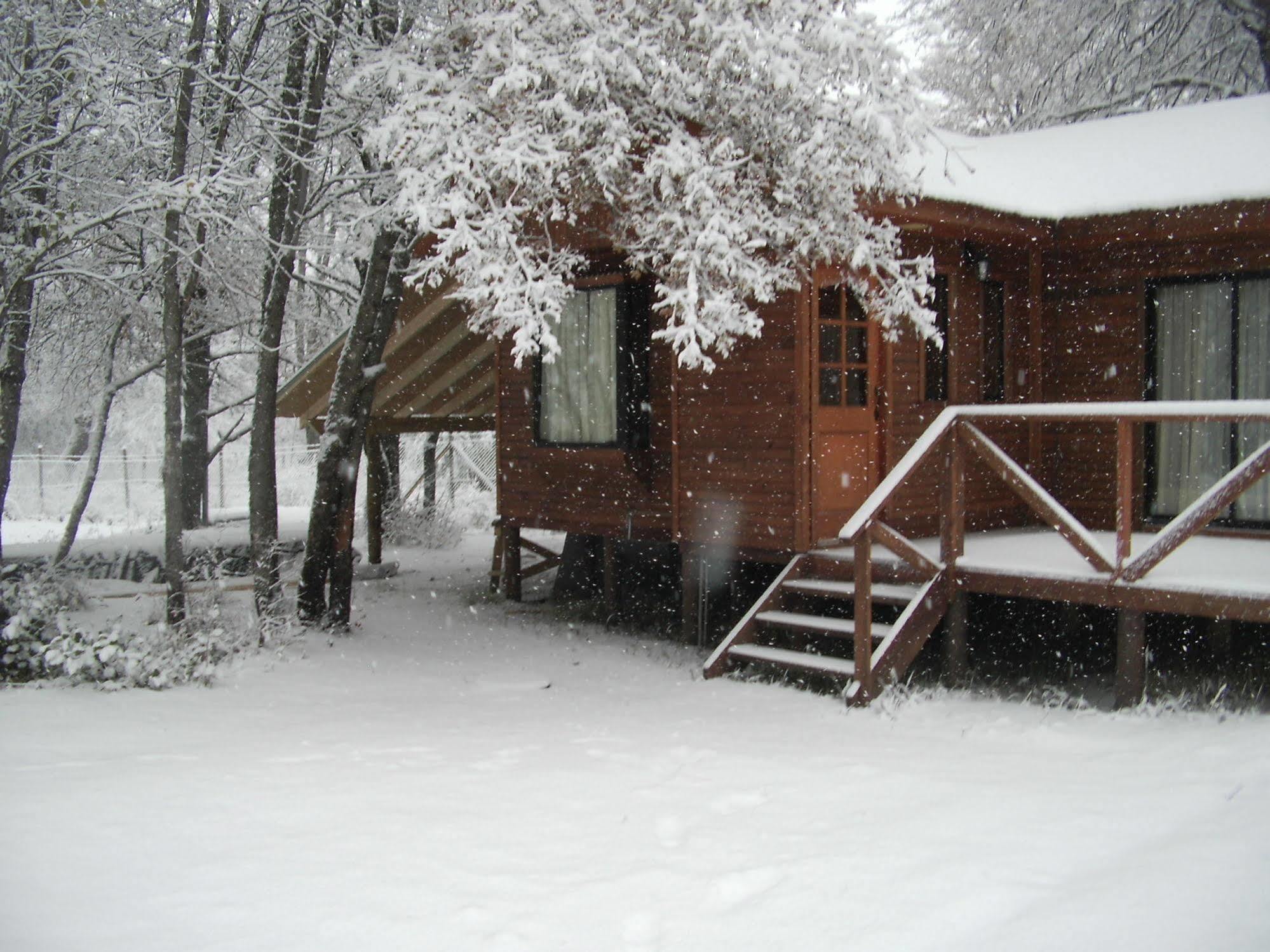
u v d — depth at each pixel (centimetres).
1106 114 2145
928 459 1081
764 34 841
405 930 378
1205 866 387
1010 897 384
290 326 2078
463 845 466
